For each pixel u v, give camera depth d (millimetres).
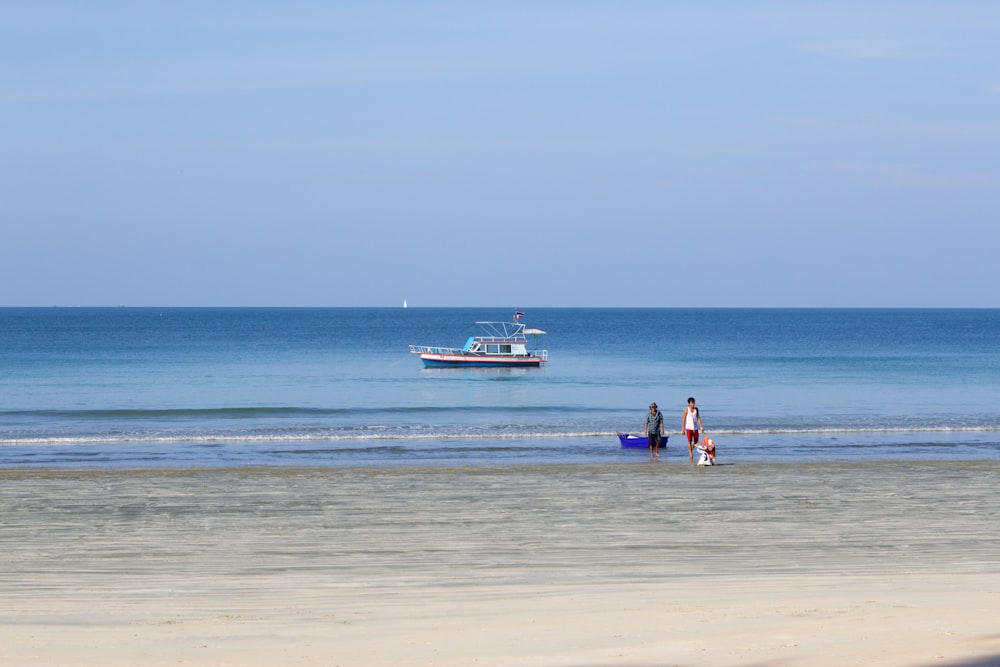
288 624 9086
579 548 15008
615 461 28516
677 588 11305
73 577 12703
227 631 8750
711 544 15328
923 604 9477
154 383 60125
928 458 29234
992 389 56594
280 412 44375
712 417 41906
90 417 41719
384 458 29156
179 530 16906
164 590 11641
